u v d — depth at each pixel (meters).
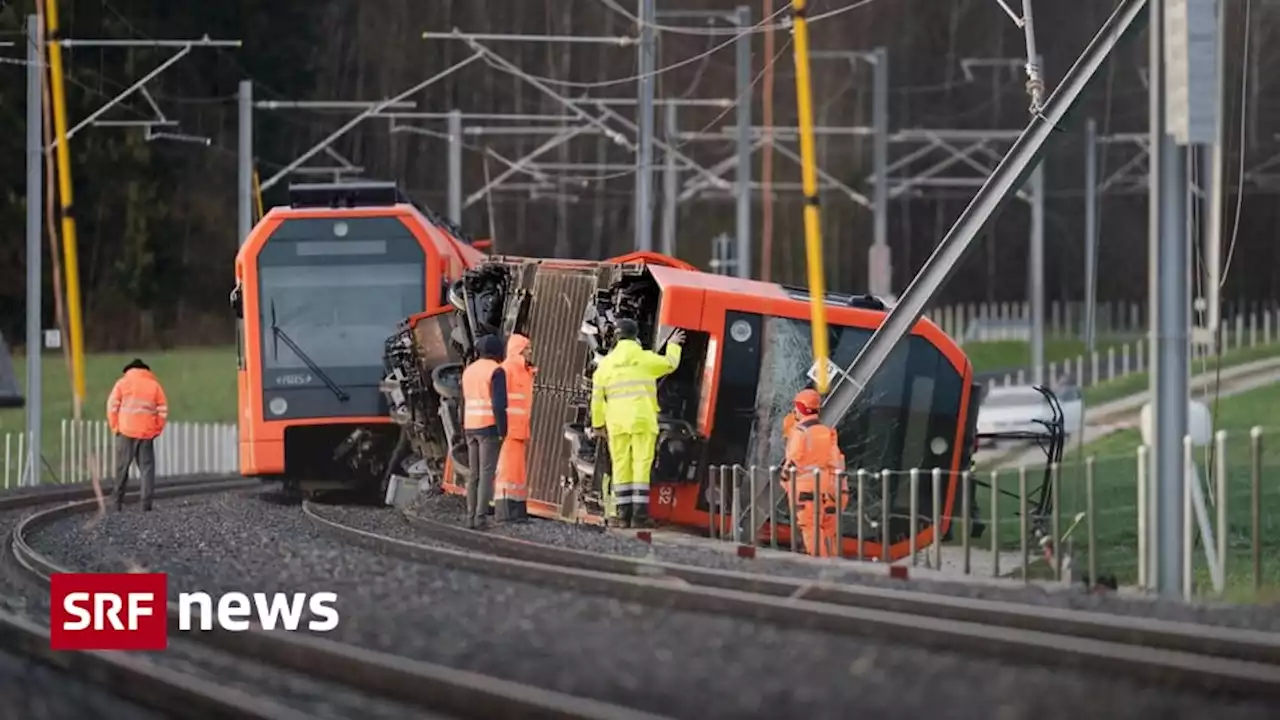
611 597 57.16
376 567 66.94
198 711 39.22
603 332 84.62
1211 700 38.44
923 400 89.88
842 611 49.78
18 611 55.28
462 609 54.44
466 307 101.25
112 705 41.31
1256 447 59.94
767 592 57.81
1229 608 52.94
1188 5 57.16
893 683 40.84
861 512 75.00
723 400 85.06
